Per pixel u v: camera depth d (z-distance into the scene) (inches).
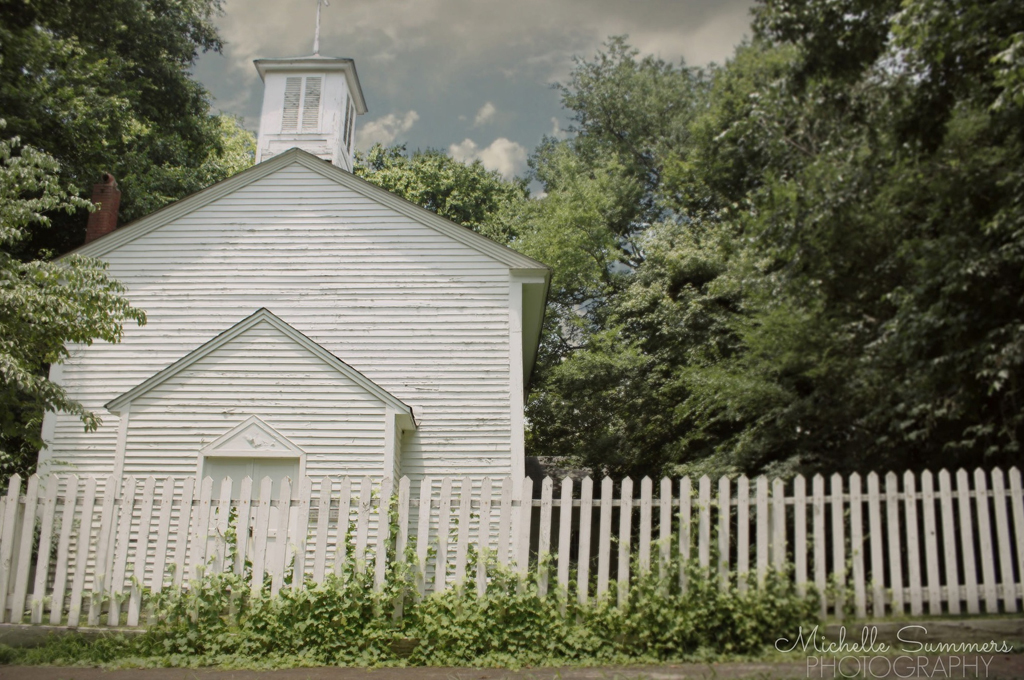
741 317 676.7
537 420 1130.7
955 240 415.2
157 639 323.3
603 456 994.7
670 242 1037.2
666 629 318.7
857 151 523.2
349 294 638.5
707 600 322.3
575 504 337.4
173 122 1311.5
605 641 319.9
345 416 544.1
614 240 1219.2
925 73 462.3
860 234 505.0
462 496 336.5
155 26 1236.5
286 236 651.5
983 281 400.2
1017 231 380.2
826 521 437.7
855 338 513.7
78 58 937.5
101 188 752.3
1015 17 399.5
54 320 463.5
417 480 595.8
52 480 349.4
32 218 485.1
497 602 322.0
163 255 646.5
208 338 628.4
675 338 956.6
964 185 457.4
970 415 415.8
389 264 644.1
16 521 347.9
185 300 637.3
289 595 324.8
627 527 333.1
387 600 323.3
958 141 476.1
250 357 552.4
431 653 315.0
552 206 1216.8
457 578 330.0
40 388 462.3
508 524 334.0
